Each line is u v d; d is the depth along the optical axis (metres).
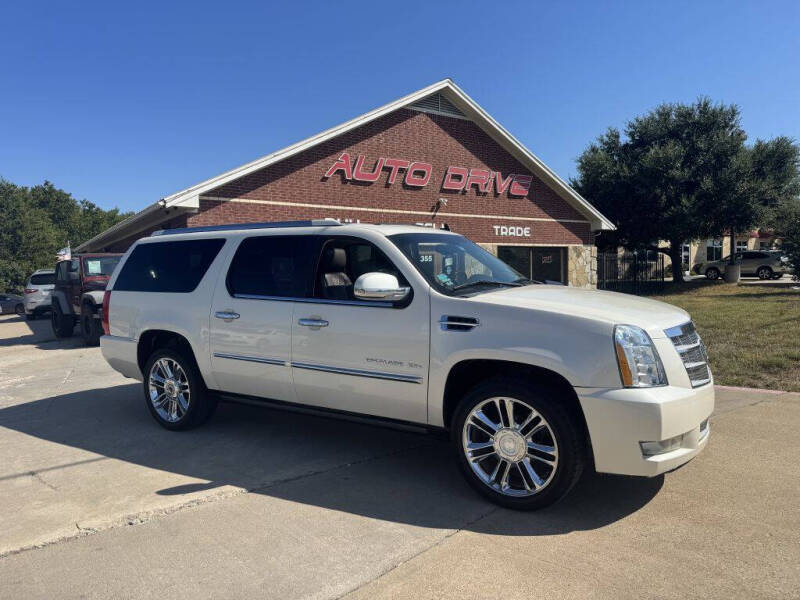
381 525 3.57
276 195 15.05
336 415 4.65
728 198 24.53
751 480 4.15
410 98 17.17
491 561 3.11
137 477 4.44
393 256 4.37
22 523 3.68
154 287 5.80
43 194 84.38
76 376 8.92
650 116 27.44
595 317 3.59
